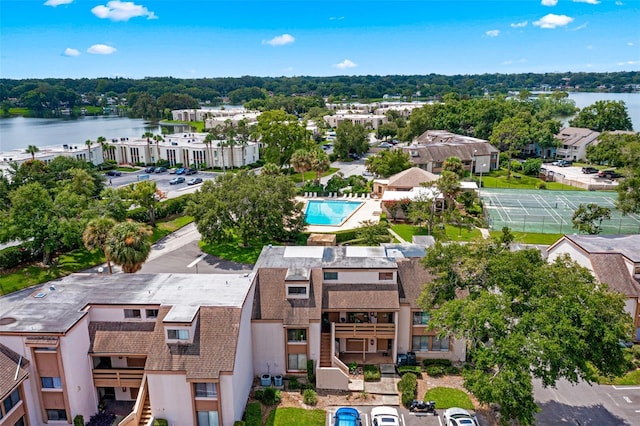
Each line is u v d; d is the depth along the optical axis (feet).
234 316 114.42
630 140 387.34
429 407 118.73
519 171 408.67
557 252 183.62
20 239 193.16
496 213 276.21
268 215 214.90
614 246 165.17
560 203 295.69
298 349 131.54
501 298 112.16
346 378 127.34
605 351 108.99
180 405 109.70
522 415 100.53
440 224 248.32
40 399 109.29
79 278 137.59
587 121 529.45
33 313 115.03
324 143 579.48
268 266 143.84
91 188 277.85
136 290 127.85
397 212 274.16
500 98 643.04
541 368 103.96
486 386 102.32
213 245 232.53
